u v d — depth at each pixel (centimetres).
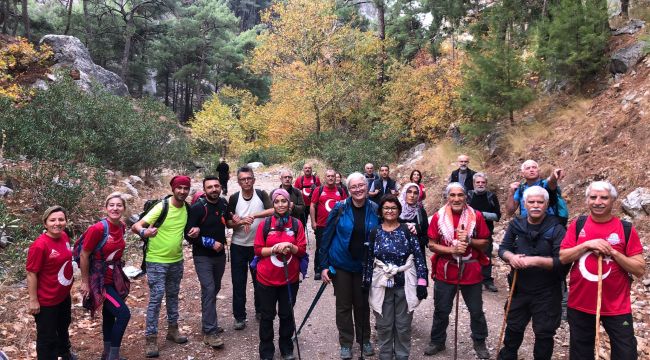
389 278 429
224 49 4300
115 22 3822
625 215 776
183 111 5041
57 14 3606
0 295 595
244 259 570
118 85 2503
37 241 409
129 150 1352
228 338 548
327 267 474
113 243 448
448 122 1716
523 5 1479
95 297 437
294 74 2348
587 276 361
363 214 466
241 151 2862
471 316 485
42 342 414
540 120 1240
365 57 2392
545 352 404
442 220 469
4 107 1120
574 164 988
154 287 498
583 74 1186
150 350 491
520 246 406
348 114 2392
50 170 883
